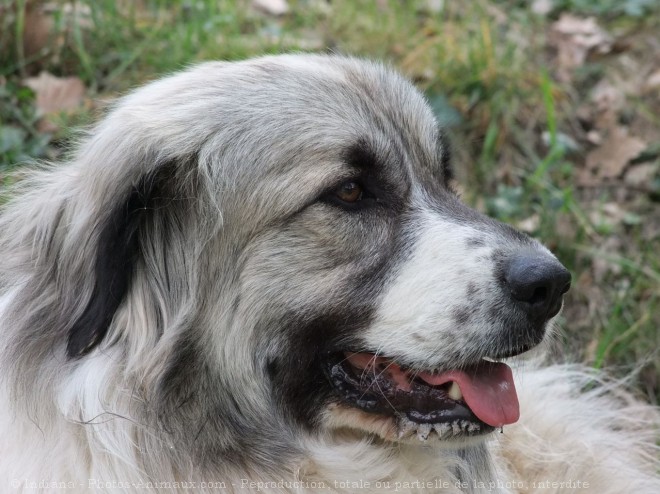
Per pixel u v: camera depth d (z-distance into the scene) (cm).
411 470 572
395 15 1166
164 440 519
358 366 545
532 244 536
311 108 548
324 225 531
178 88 566
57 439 525
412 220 550
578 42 1163
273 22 1138
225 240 534
